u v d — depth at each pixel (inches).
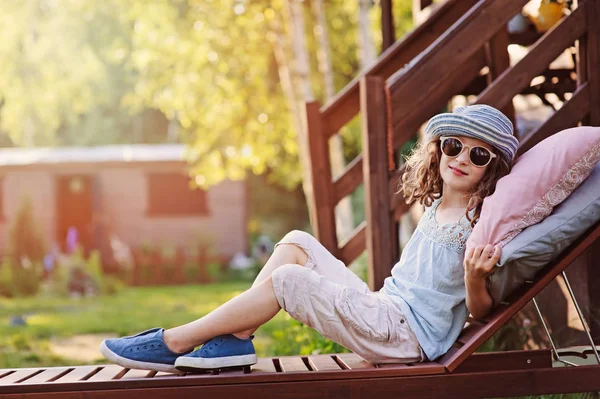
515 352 146.8
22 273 558.9
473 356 146.3
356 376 123.7
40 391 121.6
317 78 530.3
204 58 487.5
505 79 170.7
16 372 138.9
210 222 680.4
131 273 642.8
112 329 346.0
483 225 121.6
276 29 470.9
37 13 633.0
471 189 129.3
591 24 169.0
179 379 122.2
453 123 127.0
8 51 625.3
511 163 129.1
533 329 187.8
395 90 173.5
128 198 669.3
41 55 631.2
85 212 680.4
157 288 606.9
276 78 540.7
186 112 516.7
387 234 173.5
